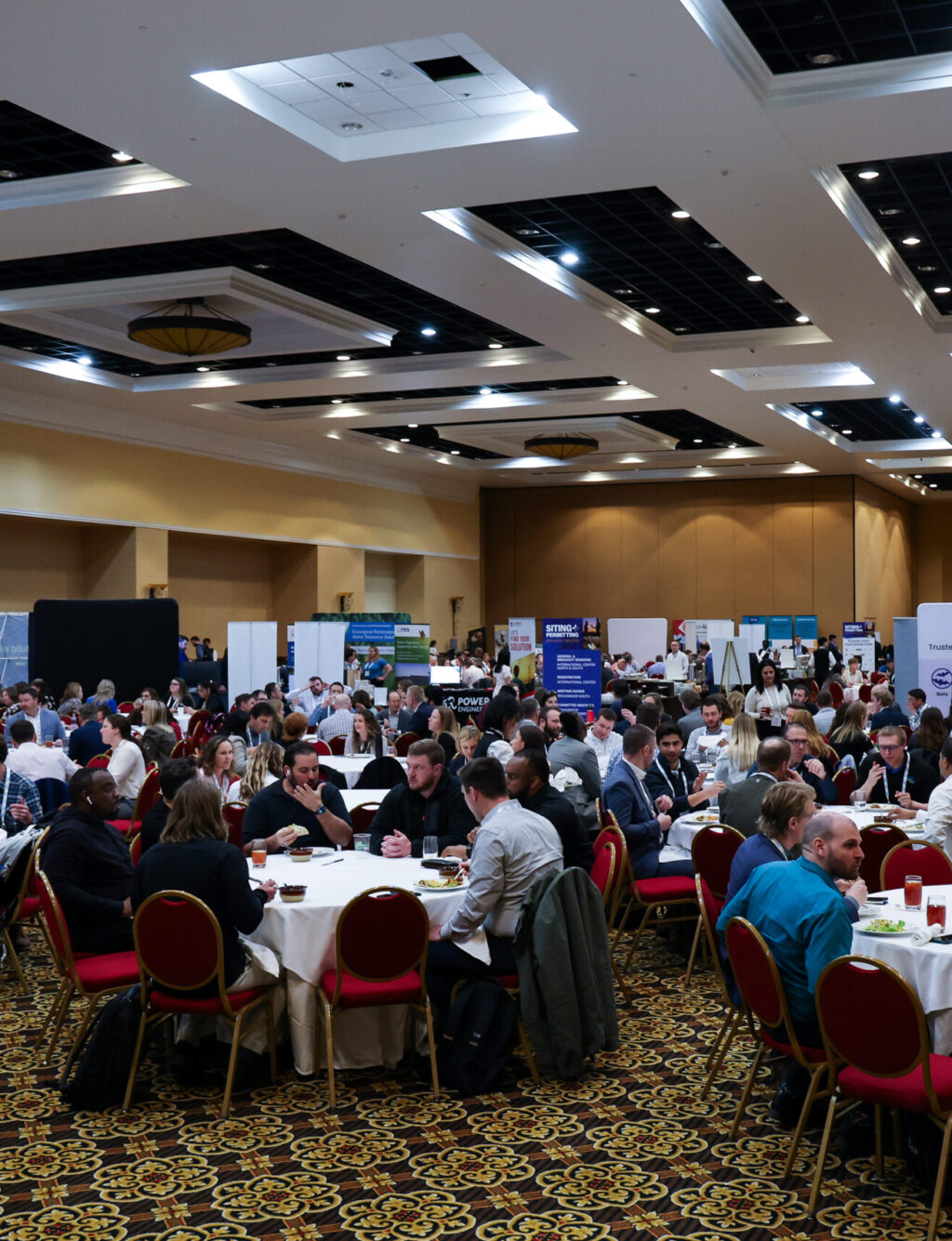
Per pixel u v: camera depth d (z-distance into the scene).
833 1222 3.89
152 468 20.25
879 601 31.47
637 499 30.80
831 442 23.94
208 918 4.67
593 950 5.43
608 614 30.95
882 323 14.52
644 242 12.08
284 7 6.91
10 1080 5.19
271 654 16.08
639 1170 4.28
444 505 29.27
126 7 6.90
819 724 12.23
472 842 6.00
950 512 35.59
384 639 19.72
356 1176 4.24
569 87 8.03
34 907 6.71
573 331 14.93
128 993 4.93
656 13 7.02
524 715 10.63
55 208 10.47
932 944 4.23
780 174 9.65
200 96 8.12
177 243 12.06
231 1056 4.81
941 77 8.05
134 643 15.43
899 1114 4.29
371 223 10.83
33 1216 3.96
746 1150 4.45
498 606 31.80
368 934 4.81
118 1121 4.73
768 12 7.57
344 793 8.10
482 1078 5.02
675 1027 5.89
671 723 7.65
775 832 4.77
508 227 11.59
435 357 17.06
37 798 7.45
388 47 7.90
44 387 17.42
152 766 9.20
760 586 29.81
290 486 23.64
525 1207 4.01
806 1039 4.22
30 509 17.94
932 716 7.91
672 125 8.67
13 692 11.66
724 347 15.94
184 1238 3.81
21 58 7.54
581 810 7.61
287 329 15.98
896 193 10.81
